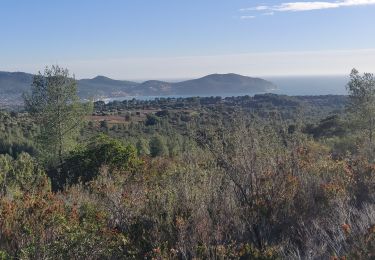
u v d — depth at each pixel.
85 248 4.36
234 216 5.15
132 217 5.31
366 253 3.91
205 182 5.59
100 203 6.04
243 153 5.64
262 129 6.21
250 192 5.48
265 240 4.86
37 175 9.09
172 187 5.71
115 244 4.62
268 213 5.14
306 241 4.59
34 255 4.18
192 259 4.24
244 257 4.43
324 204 5.39
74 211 5.32
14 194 6.91
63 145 21.48
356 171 6.78
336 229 4.77
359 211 5.27
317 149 10.26
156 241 4.61
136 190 6.29
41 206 5.11
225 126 5.95
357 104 19.86
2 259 4.16
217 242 4.51
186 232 4.68
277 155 6.04
